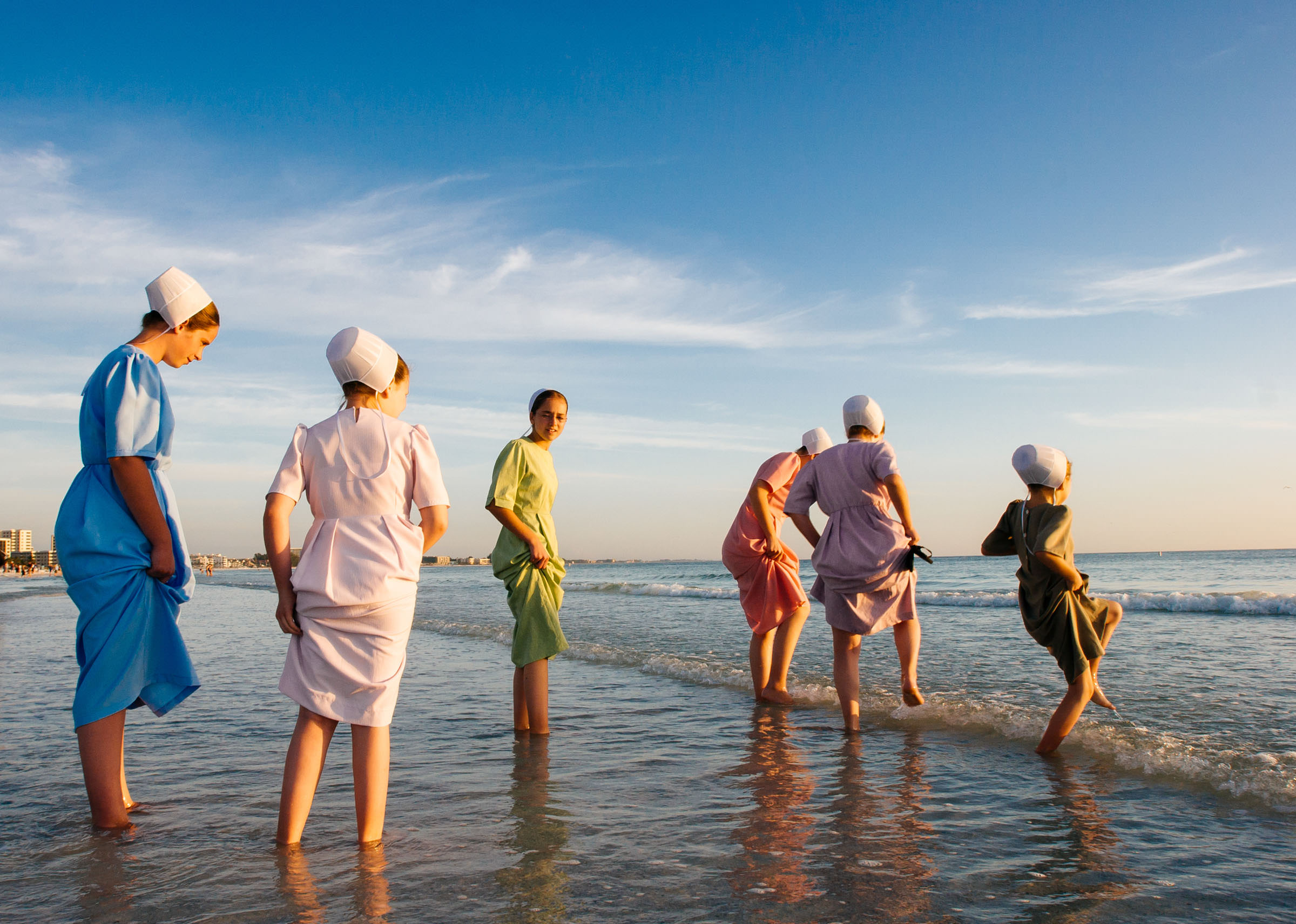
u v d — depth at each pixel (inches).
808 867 97.7
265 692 231.0
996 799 124.5
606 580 1984.5
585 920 82.8
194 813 120.6
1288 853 100.3
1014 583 1272.1
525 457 177.0
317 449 107.6
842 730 176.9
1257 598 491.2
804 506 193.0
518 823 116.2
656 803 125.6
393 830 113.1
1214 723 168.9
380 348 111.9
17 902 87.7
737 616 493.4
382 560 105.0
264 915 84.0
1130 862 98.0
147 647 114.3
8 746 165.6
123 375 111.7
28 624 534.6
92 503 112.0
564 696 226.5
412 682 253.8
